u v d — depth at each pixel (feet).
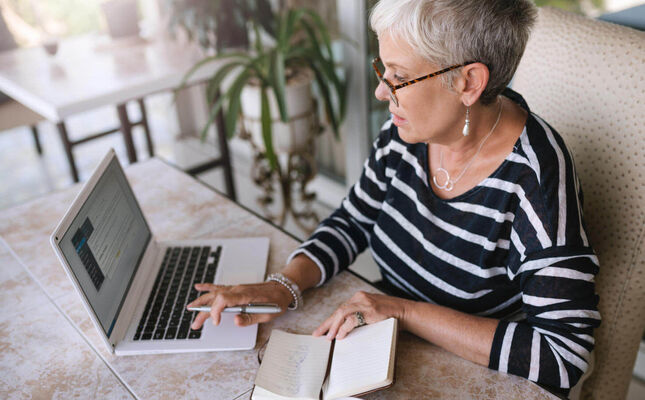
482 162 3.06
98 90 6.47
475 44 2.62
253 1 7.56
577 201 2.87
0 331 3.28
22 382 2.91
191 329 3.13
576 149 3.44
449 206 3.21
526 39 2.75
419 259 3.44
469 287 3.28
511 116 3.02
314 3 7.84
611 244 3.31
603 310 3.44
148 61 7.38
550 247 2.81
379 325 2.95
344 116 7.52
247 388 2.78
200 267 3.62
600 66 3.26
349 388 2.63
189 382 2.83
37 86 6.70
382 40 2.77
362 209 3.84
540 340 2.78
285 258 3.72
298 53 6.60
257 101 6.79
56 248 2.65
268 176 7.59
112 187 3.40
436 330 2.95
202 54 7.55
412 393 2.71
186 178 4.80
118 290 3.17
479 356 2.85
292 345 2.97
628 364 3.58
